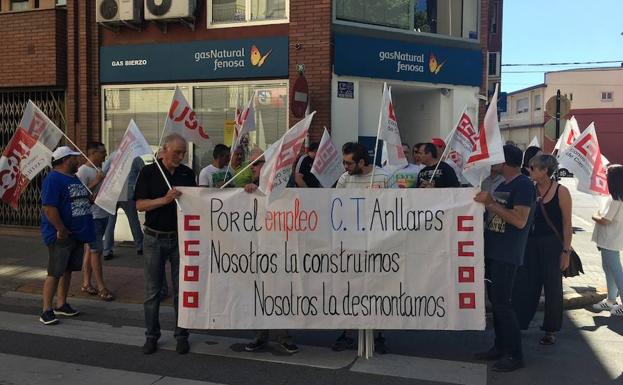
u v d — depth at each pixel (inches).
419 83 400.5
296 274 193.6
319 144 283.1
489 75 528.7
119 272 319.9
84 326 239.0
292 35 377.4
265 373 186.4
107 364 194.1
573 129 322.0
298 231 193.0
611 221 256.1
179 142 201.3
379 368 191.9
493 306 194.9
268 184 190.5
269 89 388.2
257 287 194.1
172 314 253.9
